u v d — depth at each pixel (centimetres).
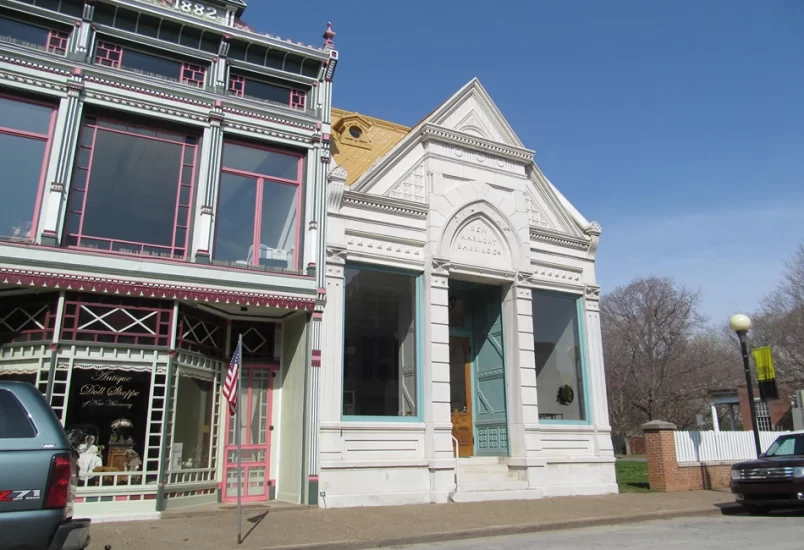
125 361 1146
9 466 504
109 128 1255
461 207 1589
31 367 1101
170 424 1170
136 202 1244
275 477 1359
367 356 1411
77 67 1220
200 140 1330
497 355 1647
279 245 1369
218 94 1350
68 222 1172
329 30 1500
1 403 535
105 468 1098
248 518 1112
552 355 1702
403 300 1496
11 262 1084
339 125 1683
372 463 1323
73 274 1125
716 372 4419
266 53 1431
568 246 1792
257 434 1366
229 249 1314
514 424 1553
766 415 3784
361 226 1453
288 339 1409
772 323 3847
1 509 495
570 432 1636
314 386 1295
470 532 1018
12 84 1166
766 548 857
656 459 1692
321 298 1340
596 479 1628
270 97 1441
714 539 955
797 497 1198
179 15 1330
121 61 1302
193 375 1255
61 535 509
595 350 1764
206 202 1282
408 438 1395
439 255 1518
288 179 1412
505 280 1625
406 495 1340
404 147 1559
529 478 1498
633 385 4106
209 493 1266
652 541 951
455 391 1675
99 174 1223
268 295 1291
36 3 1228
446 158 1605
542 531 1089
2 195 1140
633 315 4269
